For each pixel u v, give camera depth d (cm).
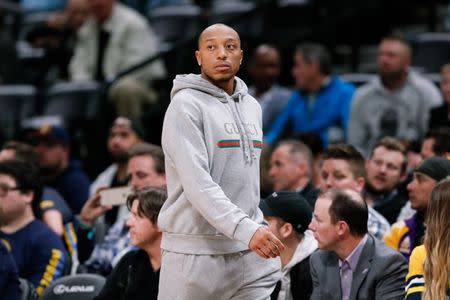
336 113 1827
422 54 2161
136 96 2061
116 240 1379
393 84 1797
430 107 1789
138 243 1134
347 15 2170
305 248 1135
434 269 909
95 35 2159
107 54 2147
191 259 897
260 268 920
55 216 1440
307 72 1830
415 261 959
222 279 900
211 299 906
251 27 2250
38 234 1350
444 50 2150
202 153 880
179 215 900
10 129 2167
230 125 898
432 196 926
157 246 1135
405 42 1795
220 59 895
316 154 1577
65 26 2242
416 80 1812
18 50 2403
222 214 862
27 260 1336
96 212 1364
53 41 2228
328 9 2214
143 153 1343
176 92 907
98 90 2112
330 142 1667
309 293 1120
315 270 1096
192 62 2117
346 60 2242
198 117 888
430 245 918
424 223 1195
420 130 1794
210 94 902
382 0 2178
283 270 1131
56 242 1354
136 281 1130
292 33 2219
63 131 1728
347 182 1286
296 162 1386
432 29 2250
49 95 2170
